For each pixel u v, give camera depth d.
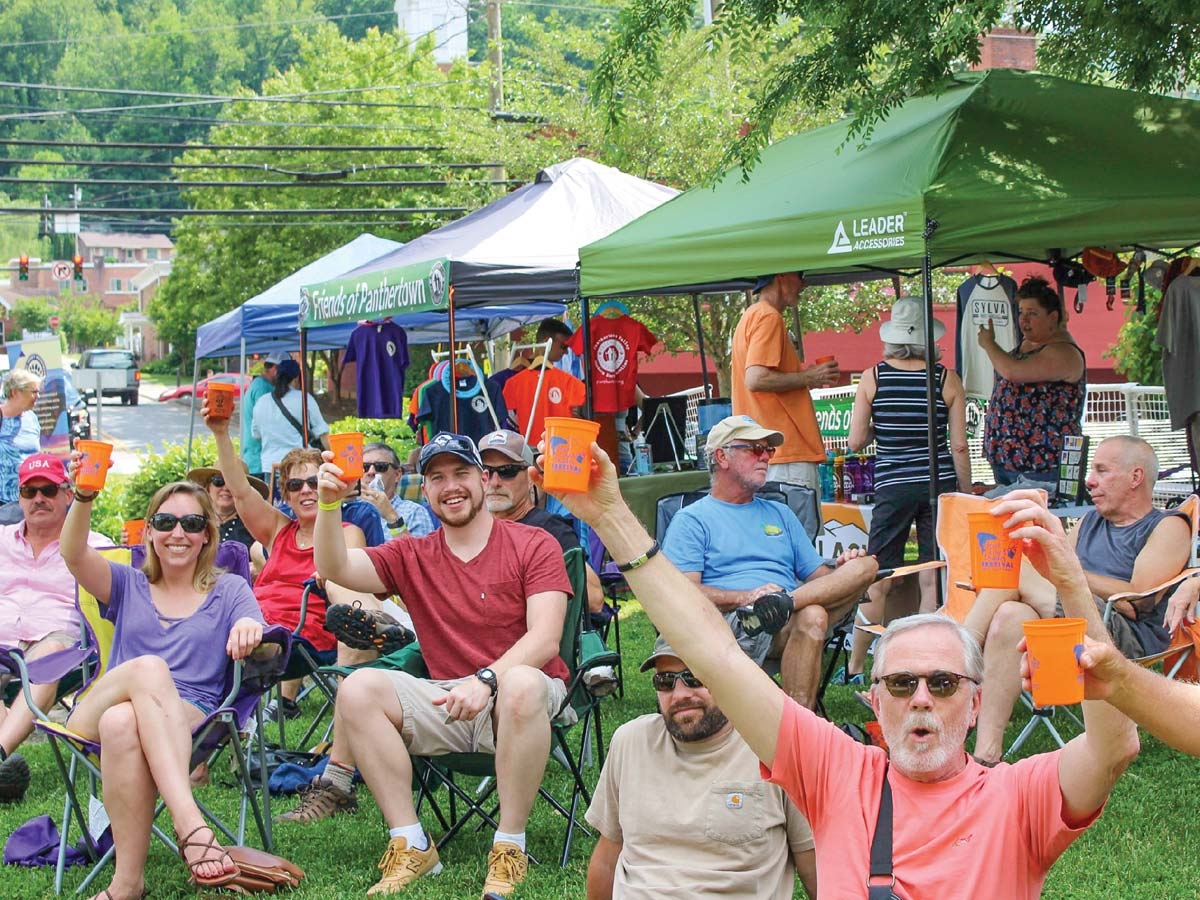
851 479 8.65
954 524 5.90
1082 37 7.16
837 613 5.79
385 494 7.82
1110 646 2.38
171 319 56.34
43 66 67.31
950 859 2.75
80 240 122.50
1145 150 6.54
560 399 9.68
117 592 5.19
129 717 4.57
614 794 3.71
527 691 4.59
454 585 4.99
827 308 17.28
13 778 5.95
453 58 39.69
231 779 6.04
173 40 64.44
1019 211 6.09
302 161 38.66
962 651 2.84
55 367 12.67
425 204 29.91
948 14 6.59
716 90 18.56
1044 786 2.74
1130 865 4.51
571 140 21.84
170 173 64.94
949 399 6.98
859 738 3.78
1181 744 2.42
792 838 3.58
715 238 7.18
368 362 11.82
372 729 4.67
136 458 34.62
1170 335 7.31
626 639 9.26
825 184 6.86
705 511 5.91
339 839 5.20
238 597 5.16
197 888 4.62
